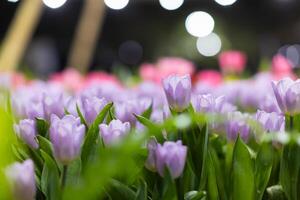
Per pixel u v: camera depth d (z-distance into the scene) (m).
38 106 1.21
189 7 6.88
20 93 1.79
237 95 2.11
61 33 6.16
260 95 1.91
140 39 6.84
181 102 1.06
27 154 1.05
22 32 2.81
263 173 1.06
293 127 1.07
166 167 0.91
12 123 1.07
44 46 6.00
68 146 0.89
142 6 6.79
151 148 0.98
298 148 1.03
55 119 0.96
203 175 1.03
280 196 1.06
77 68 3.77
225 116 1.12
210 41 6.50
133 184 1.02
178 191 0.97
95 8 3.80
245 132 1.14
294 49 7.30
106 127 0.97
